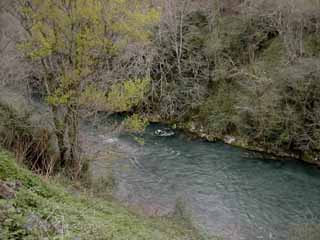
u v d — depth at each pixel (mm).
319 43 28844
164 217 16188
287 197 21438
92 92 15750
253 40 34094
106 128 18172
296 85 26047
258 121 28719
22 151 15727
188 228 15586
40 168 15938
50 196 11000
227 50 34656
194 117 34031
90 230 8383
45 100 16047
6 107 16406
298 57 28734
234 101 31797
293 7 28453
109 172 19984
